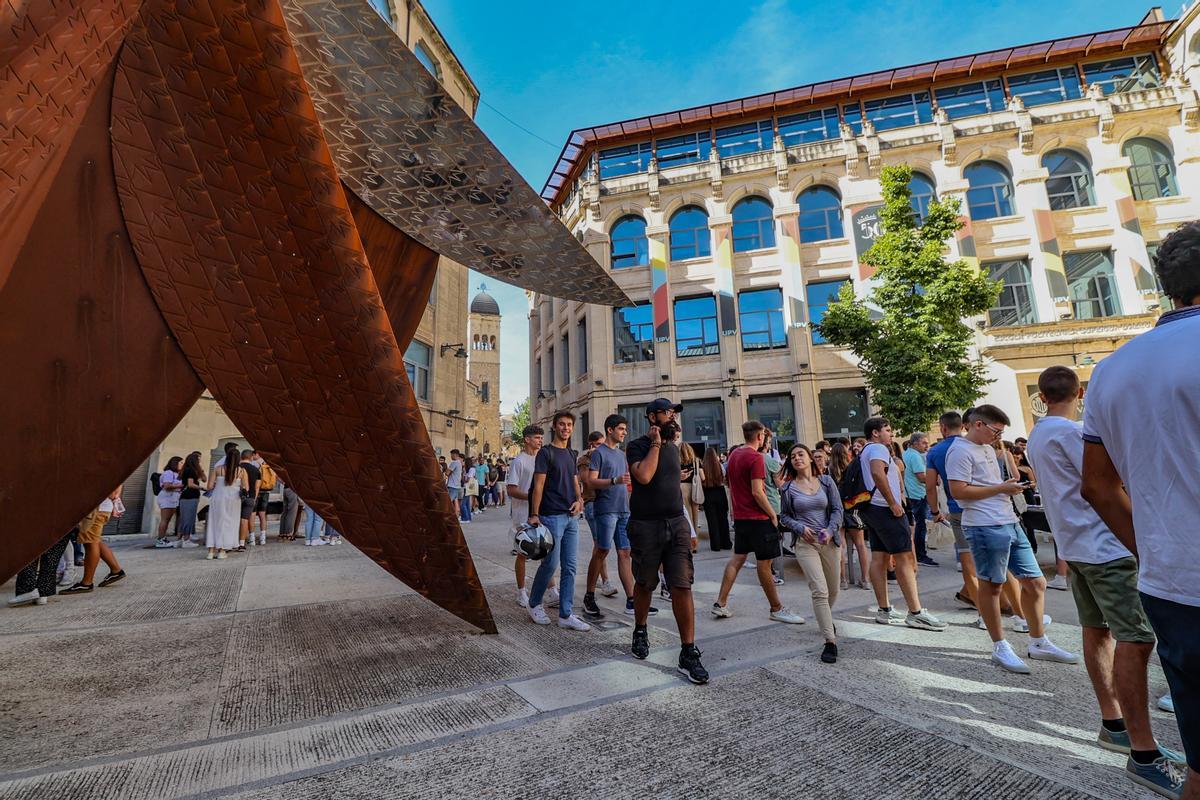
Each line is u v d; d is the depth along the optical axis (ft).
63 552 19.52
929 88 70.08
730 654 12.50
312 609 16.97
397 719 9.04
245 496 31.37
